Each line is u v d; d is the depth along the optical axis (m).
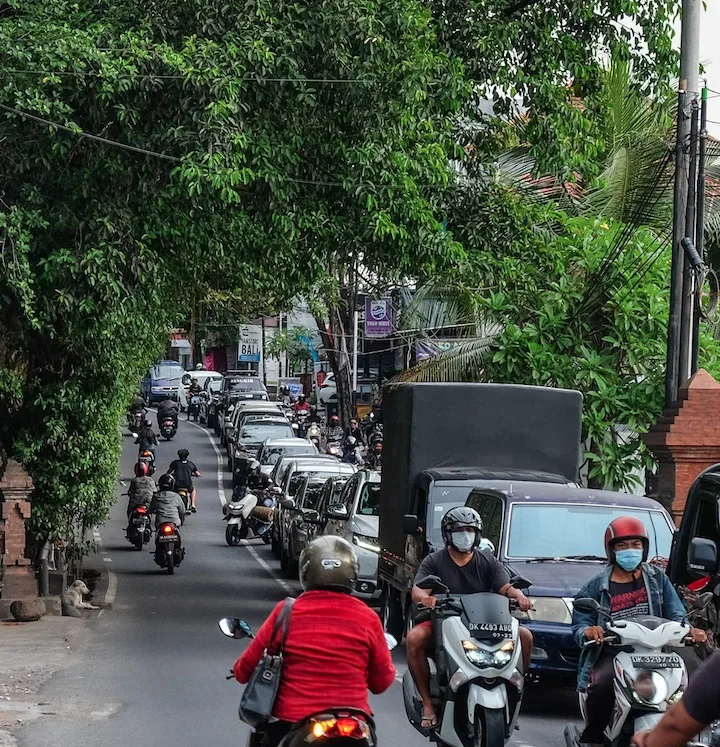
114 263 19.52
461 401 18.14
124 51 18.86
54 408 23.73
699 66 21.83
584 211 31.19
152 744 11.14
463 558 10.47
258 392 72.69
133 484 33.62
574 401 18.56
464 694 9.54
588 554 14.12
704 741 7.59
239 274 23.83
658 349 24.59
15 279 19.06
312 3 19.73
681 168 20.44
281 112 20.14
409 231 20.83
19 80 18.59
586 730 8.96
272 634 6.93
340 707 6.74
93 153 19.61
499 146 26.28
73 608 21.16
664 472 20.34
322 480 30.14
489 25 24.42
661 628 8.53
